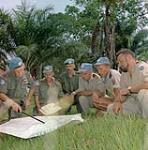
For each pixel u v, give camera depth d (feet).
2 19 41.52
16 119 8.29
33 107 10.66
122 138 5.69
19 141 6.89
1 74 9.94
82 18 41.93
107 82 10.52
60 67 40.06
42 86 10.65
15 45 41.70
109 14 34.81
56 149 5.65
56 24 42.09
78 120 7.98
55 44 41.65
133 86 8.75
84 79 10.91
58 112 9.37
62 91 11.28
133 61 8.89
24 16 42.06
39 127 7.48
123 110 9.00
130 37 43.34
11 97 10.07
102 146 5.76
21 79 10.15
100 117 8.68
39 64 40.55
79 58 40.27
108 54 34.55
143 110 8.48
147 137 4.55
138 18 43.24
